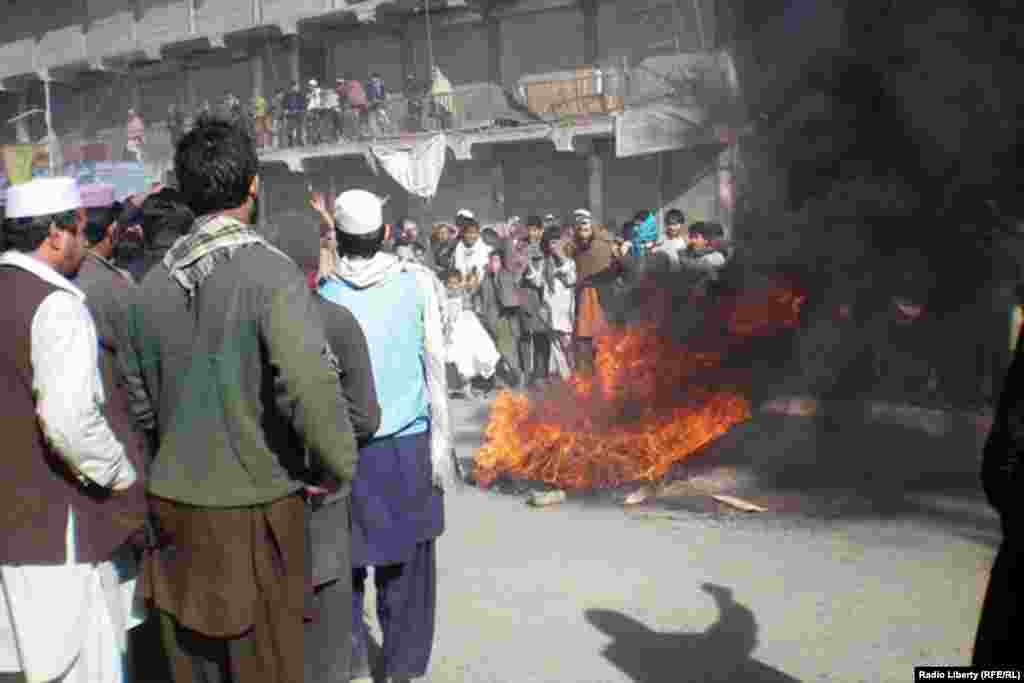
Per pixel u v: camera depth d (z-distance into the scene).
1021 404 2.36
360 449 3.65
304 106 26.50
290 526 2.74
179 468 2.68
